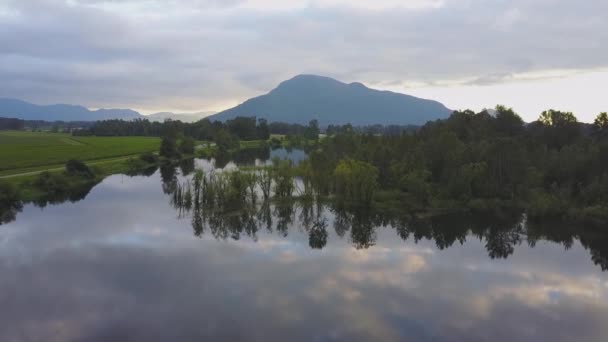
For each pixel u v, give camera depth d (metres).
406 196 73.75
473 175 70.81
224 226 59.00
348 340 28.77
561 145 96.50
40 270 40.12
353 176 70.56
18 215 62.00
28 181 77.31
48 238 50.50
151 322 30.78
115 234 52.84
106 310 32.47
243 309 32.91
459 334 29.84
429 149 84.94
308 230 58.28
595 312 33.38
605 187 62.84
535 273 41.88
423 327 30.70
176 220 60.81
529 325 31.23
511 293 36.88
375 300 34.94
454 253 48.09
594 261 45.56
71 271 40.03
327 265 43.19
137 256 44.66
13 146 133.75
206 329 29.95
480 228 58.91
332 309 33.16
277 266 42.62
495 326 31.05
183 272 40.41
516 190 71.94
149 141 185.62
